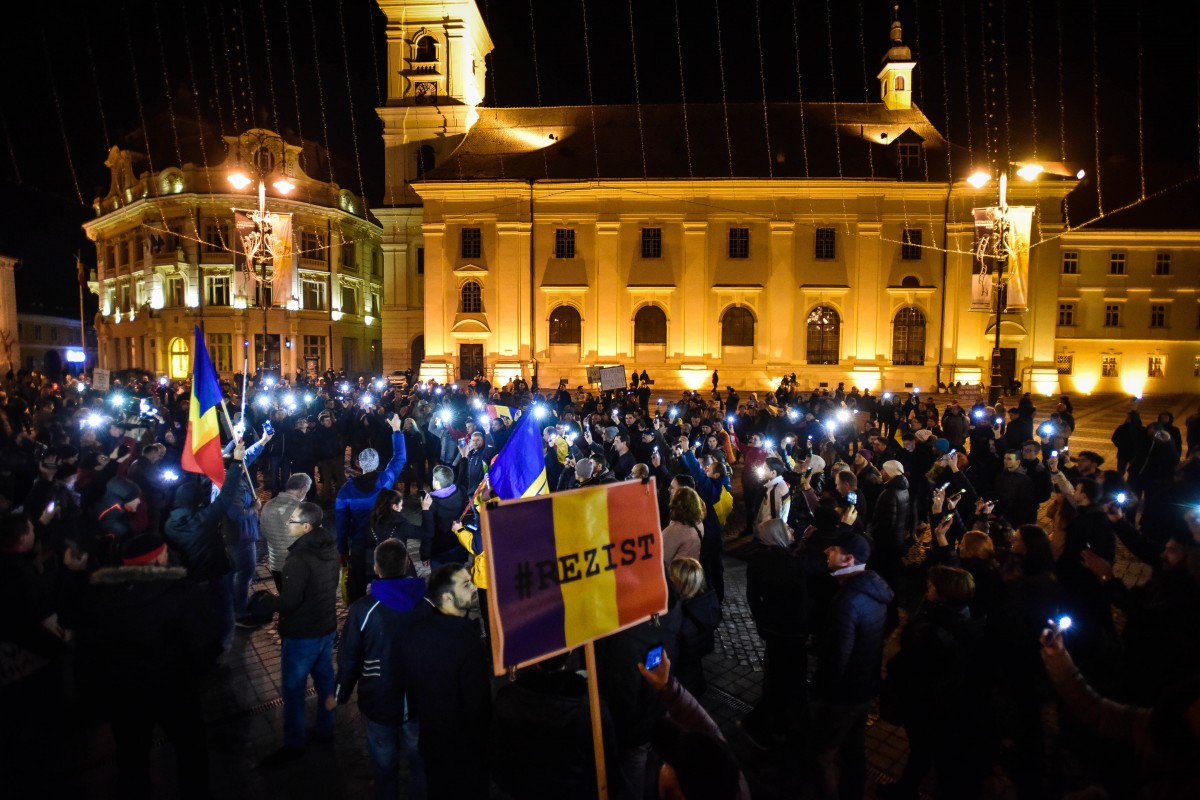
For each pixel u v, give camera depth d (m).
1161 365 41.66
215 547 5.98
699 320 36.47
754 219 36.09
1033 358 35.62
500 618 3.14
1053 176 34.47
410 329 41.88
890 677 4.12
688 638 4.46
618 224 36.34
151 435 10.39
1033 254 35.16
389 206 41.31
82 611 3.90
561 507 3.40
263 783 4.68
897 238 35.75
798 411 18.47
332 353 48.66
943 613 4.12
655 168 36.84
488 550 3.17
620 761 3.87
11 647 3.99
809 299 36.16
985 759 4.02
